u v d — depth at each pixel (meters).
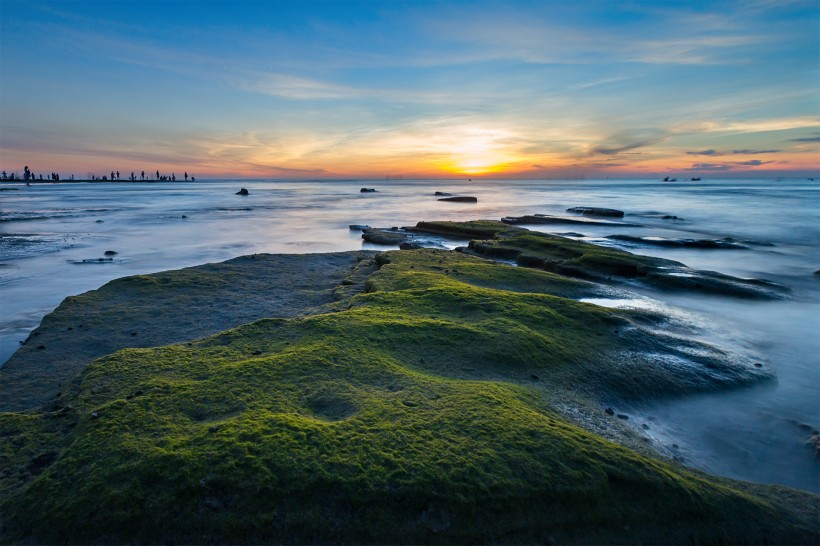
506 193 121.06
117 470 5.43
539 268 23.19
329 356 8.61
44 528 4.93
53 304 16.80
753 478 6.69
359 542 4.92
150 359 8.69
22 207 62.22
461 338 9.88
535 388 8.27
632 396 8.78
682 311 15.16
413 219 52.09
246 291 16.47
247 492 5.21
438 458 5.72
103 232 37.53
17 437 6.35
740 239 34.22
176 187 173.38
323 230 40.94
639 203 73.75
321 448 5.84
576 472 5.58
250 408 6.81
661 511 5.30
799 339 13.00
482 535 5.03
